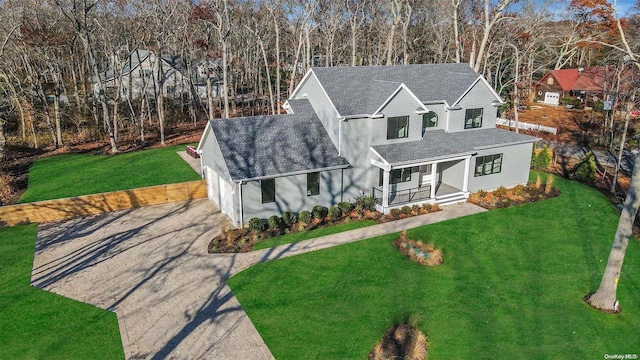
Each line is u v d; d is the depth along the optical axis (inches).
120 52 2004.2
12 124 1883.6
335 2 2176.4
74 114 1946.4
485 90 1209.4
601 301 661.3
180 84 2431.1
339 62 2701.8
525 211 1022.4
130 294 713.6
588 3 1239.5
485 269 772.0
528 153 1191.6
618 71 1656.0
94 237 925.2
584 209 1032.8
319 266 783.1
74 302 695.1
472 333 605.9
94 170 1346.0
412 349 570.3
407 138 1087.6
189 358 566.6
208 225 973.2
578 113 2237.9
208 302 686.5
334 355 567.2
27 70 1855.3
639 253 822.5
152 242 895.7
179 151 1557.6
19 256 846.5
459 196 1091.3
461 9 2102.6
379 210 1018.7
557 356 562.3
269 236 902.4
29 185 1232.2
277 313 655.1
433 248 834.2
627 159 1477.6
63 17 1851.6
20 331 629.9
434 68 1282.0
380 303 674.8
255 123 1031.0
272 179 940.6
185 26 1909.4
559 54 2746.1
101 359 569.9
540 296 691.4
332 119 1029.2
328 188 1015.0
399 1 2041.1
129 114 2057.1
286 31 2738.7
